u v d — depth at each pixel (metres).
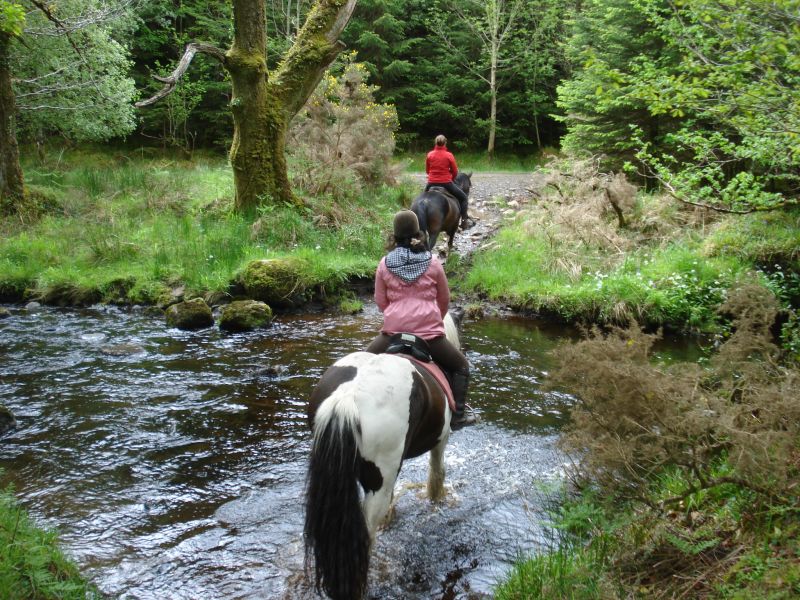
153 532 4.38
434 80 33.34
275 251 12.12
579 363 3.93
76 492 4.90
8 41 13.84
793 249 9.87
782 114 5.96
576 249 11.97
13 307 10.88
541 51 31.88
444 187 11.70
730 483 3.73
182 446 5.75
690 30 6.11
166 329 9.51
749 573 3.10
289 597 3.72
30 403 6.61
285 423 6.27
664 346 8.84
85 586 3.55
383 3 29.30
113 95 18.00
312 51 13.80
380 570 4.02
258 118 13.34
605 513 3.90
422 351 4.16
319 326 9.83
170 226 13.48
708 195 8.64
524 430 6.19
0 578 3.15
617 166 16.48
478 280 11.60
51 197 14.90
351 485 3.25
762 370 4.10
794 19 5.13
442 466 4.73
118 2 17.78
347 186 15.05
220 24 28.25
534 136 34.06
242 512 4.66
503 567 4.07
